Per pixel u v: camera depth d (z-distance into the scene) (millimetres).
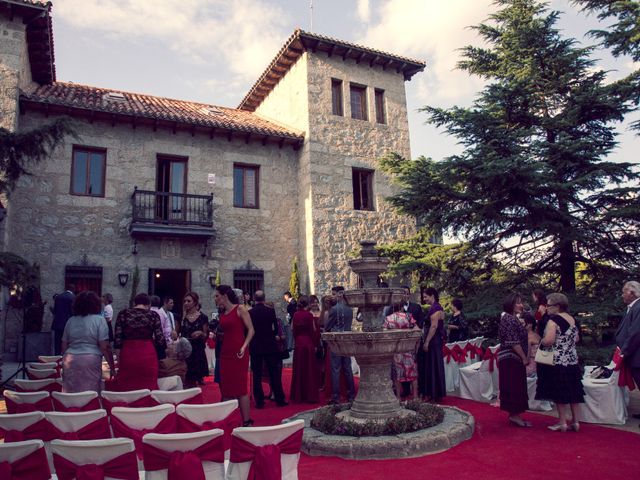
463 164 11492
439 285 13344
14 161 8031
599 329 11039
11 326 11914
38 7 12070
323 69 17047
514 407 5945
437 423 5551
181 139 15211
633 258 11609
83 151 13984
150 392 4285
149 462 2828
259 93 19859
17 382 5148
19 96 12367
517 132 11344
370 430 5156
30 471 2809
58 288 12867
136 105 15266
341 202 16453
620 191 11109
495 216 11383
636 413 6547
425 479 4039
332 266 15828
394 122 18172
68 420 3436
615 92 11719
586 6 11859
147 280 13945
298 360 8039
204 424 3564
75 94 14836
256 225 15875
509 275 12789
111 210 13867
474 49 14352
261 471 2898
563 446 4988
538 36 13055
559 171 11742
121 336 5383
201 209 15055
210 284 14742
